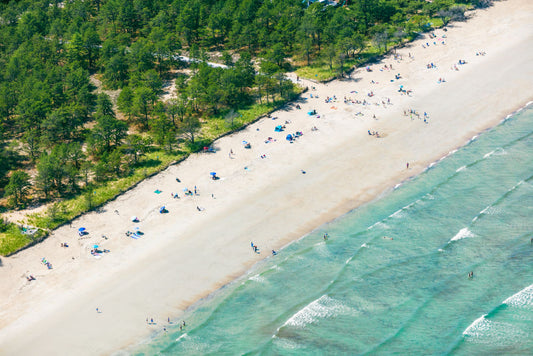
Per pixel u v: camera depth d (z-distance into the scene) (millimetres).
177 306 108312
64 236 126562
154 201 137000
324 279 110000
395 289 105125
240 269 116000
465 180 134875
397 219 124312
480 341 92312
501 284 102938
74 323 105500
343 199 134375
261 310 104625
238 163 150000
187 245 123062
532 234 113625
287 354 94375
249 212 131875
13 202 136250
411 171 142250
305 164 148125
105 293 111750
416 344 93375
